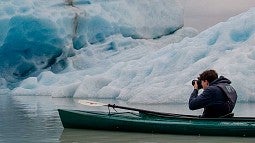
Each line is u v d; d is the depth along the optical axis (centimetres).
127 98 3128
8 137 1276
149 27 6231
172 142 1152
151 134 1287
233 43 3297
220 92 1264
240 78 2741
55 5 5544
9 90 5103
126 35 6028
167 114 1364
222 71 2816
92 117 1359
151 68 3419
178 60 3341
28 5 5341
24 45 5344
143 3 6225
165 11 6391
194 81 1283
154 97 2756
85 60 5509
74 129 1388
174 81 2977
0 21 5316
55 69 5503
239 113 1958
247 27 3347
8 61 5406
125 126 1324
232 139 1200
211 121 1254
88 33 5725
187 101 2711
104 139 1203
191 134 1262
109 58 5469
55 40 5372
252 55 2967
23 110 2275
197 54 3300
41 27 5262
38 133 1348
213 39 3462
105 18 5791
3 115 1969
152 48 5762
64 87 3791
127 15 6028
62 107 2466
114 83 3488
